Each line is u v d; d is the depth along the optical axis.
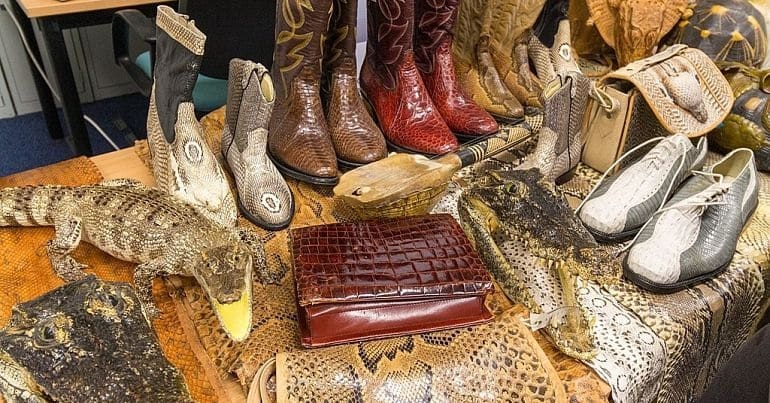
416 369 0.64
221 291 0.65
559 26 1.27
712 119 1.07
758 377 0.70
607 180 0.97
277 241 0.87
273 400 0.62
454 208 0.98
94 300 0.60
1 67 2.53
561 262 0.75
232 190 0.97
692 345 0.81
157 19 0.85
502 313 0.75
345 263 0.69
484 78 1.22
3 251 0.81
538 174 0.87
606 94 1.05
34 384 0.54
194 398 0.63
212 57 1.50
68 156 2.39
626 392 0.71
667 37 1.33
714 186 0.90
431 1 1.08
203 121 1.17
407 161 0.91
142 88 1.62
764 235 0.96
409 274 0.68
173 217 0.76
